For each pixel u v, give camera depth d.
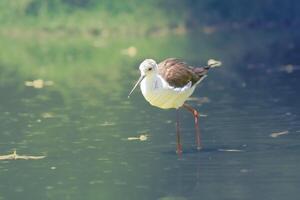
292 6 37.12
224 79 22.06
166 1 36.44
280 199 10.88
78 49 30.39
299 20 36.84
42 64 26.55
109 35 34.69
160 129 15.35
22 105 18.47
